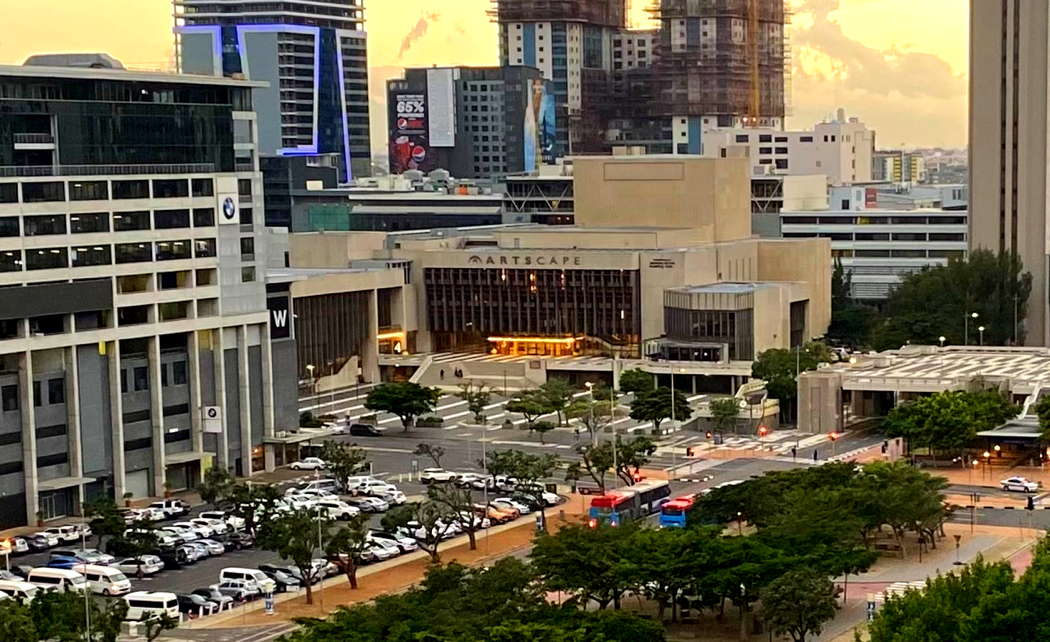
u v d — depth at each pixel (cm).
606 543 19525
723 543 19412
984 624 15400
